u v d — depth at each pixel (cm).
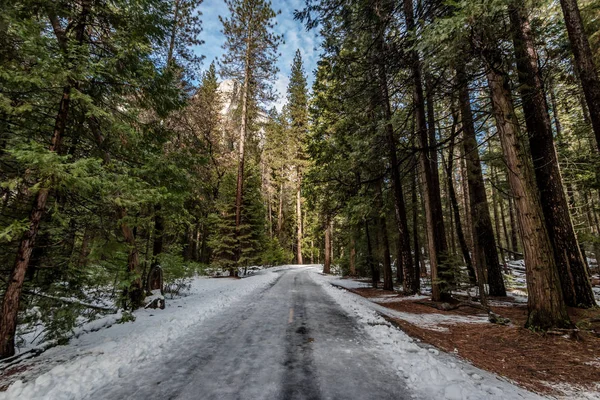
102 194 535
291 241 5194
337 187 1600
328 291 1349
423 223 1984
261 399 318
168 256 1023
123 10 652
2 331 457
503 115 641
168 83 759
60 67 453
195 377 379
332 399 318
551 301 567
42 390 338
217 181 2398
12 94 490
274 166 4034
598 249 1540
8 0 479
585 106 1350
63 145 605
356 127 1506
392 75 1007
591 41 994
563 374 389
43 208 502
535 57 845
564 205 827
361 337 567
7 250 550
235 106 2545
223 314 790
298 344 521
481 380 364
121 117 689
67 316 539
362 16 998
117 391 339
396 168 1284
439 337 591
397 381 366
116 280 723
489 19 532
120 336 571
